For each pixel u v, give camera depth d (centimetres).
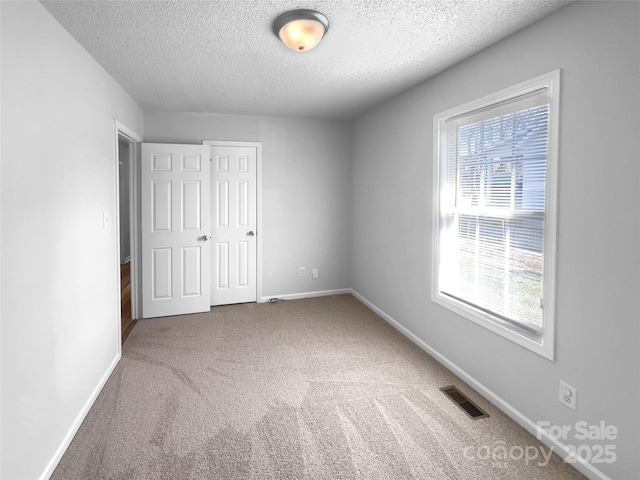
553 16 183
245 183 436
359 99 360
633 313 150
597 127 162
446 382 257
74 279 206
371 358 295
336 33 213
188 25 202
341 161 472
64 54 198
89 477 168
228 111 408
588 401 169
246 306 434
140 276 392
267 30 210
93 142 241
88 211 230
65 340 192
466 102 251
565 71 177
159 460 179
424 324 311
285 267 461
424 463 178
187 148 394
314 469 174
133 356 297
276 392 243
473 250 253
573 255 175
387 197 373
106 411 221
